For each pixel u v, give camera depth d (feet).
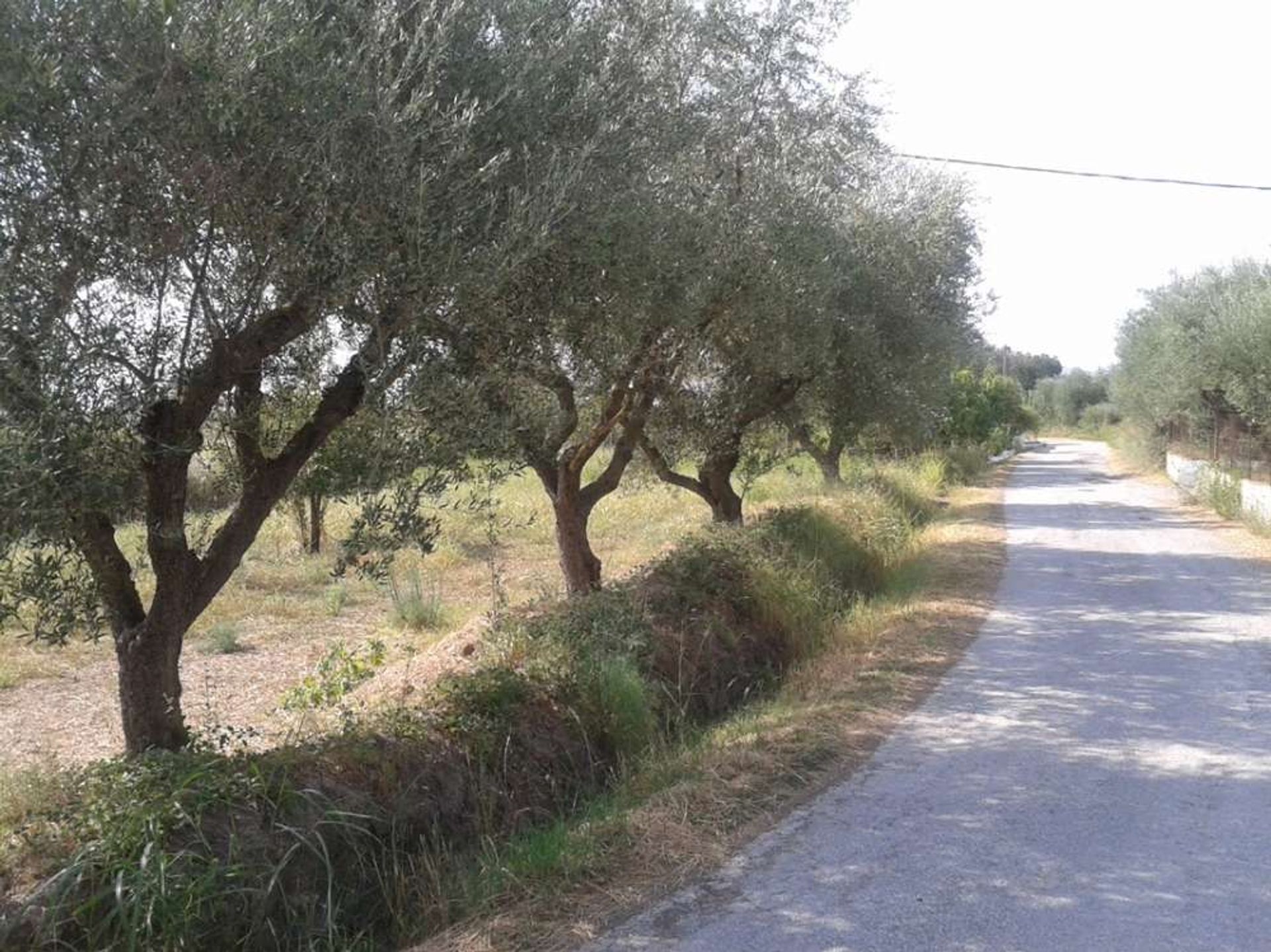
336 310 16.69
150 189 14.85
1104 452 182.19
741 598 33.30
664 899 15.78
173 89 14.29
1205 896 15.67
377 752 18.57
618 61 21.36
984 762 22.26
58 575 15.53
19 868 14.39
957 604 41.47
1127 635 35.68
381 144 15.85
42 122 13.56
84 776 16.62
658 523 64.59
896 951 14.10
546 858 16.87
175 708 18.13
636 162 21.58
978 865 16.92
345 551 17.65
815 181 31.01
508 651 25.26
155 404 15.76
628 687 23.97
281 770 16.96
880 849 17.57
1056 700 27.32
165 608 17.88
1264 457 77.97
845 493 59.77
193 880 14.29
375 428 17.84
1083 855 17.29
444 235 16.10
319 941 15.33
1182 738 23.89
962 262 48.21
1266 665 30.96
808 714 25.59
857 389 41.83
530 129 18.44
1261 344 70.44
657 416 37.58
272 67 14.84
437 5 17.34
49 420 13.32
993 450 152.05
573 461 32.86
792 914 15.25
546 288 20.36
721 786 20.36
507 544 60.85
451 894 16.25
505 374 19.93
